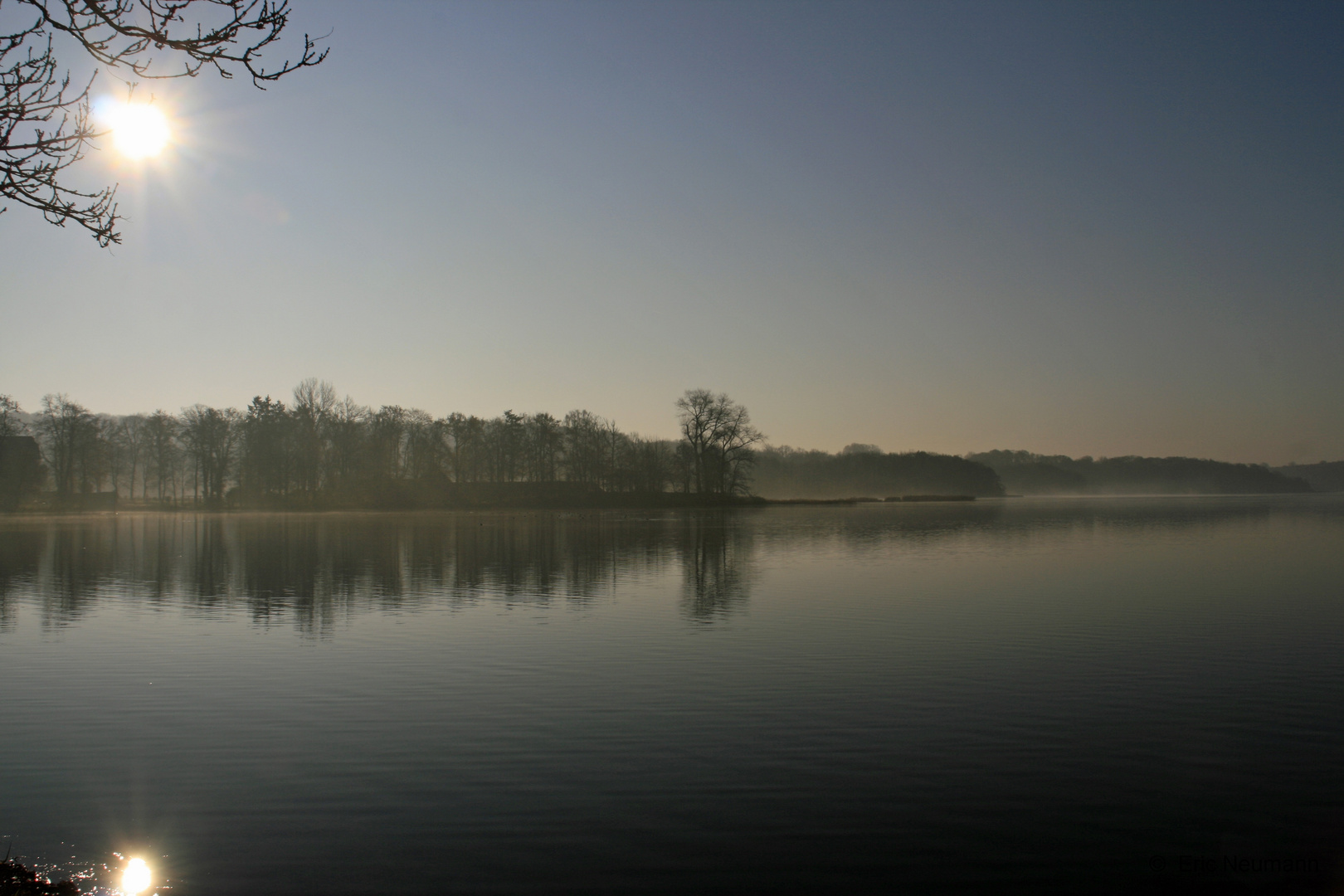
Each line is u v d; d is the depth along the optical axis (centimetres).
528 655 1862
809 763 1180
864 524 7562
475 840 945
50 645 1994
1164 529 6675
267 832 968
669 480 12481
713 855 909
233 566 3831
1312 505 13938
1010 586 3028
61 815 1016
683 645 1977
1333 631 2112
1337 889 841
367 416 11881
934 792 1076
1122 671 1700
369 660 1820
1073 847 930
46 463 10575
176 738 1292
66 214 840
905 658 1827
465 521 8388
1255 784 1104
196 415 11944
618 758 1198
